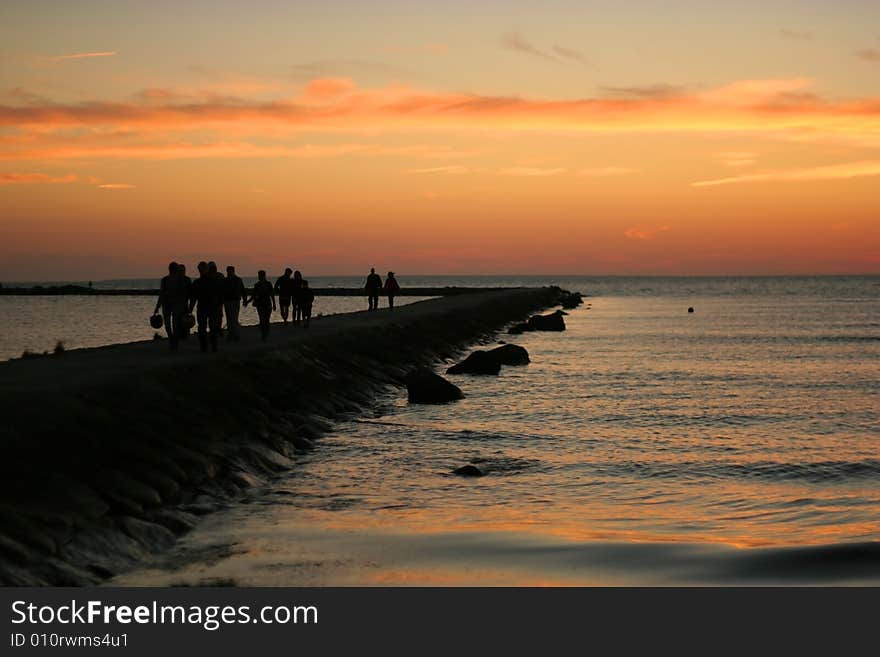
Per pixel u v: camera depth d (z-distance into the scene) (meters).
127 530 13.05
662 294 193.00
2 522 11.56
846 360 45.12
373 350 36.91
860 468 19.31
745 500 16.56
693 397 30.59
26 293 156.38
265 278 31.19
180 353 25.98
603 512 15.56
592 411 27.16
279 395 24.03
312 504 15.91
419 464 19.39
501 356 41.81
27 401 15.99
